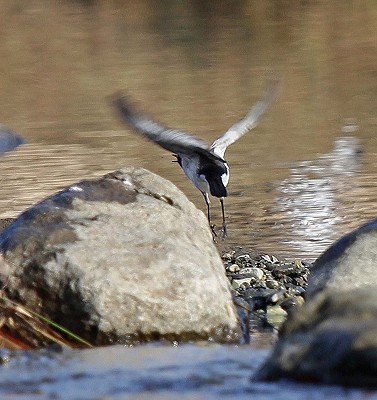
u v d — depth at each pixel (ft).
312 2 144.87
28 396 25.88
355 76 100.17
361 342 24.32
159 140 42.14
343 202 57.52
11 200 57.62
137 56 112.98
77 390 26.32
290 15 136.46
